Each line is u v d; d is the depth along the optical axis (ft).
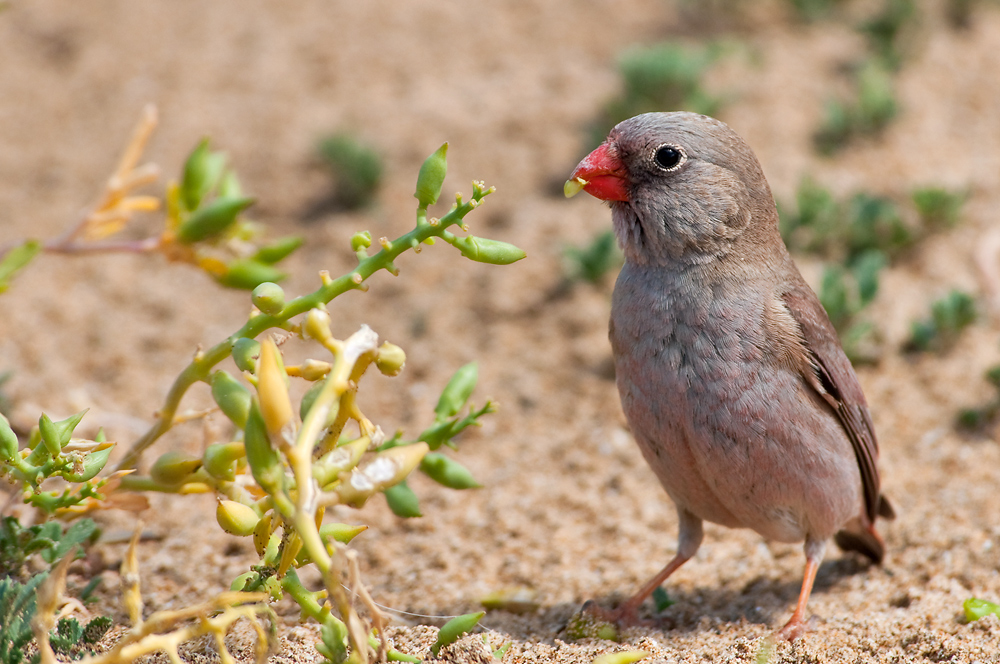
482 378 41.39
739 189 26.32
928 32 60.70
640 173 26.25
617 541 32.58
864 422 28.22
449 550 31.60
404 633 23.67
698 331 25.50
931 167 50.42
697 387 25.35
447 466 24.79
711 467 25.76
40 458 20.70
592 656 23.77
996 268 44.21
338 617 22.00
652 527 33.30
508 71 60.39
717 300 25.64
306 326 17.61
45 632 17.69
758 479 25.70
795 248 45.62
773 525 26.91
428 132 54.90
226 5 68.49
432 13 66.44
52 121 58.29
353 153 50.21
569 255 44.27
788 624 25.98
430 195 19.83
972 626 25.13
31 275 47.19
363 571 30.48
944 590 27.89
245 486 23.39
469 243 19.66
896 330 41.24
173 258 29.55
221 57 62.95
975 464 34.71
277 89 59.67
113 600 25.72
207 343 43.47
